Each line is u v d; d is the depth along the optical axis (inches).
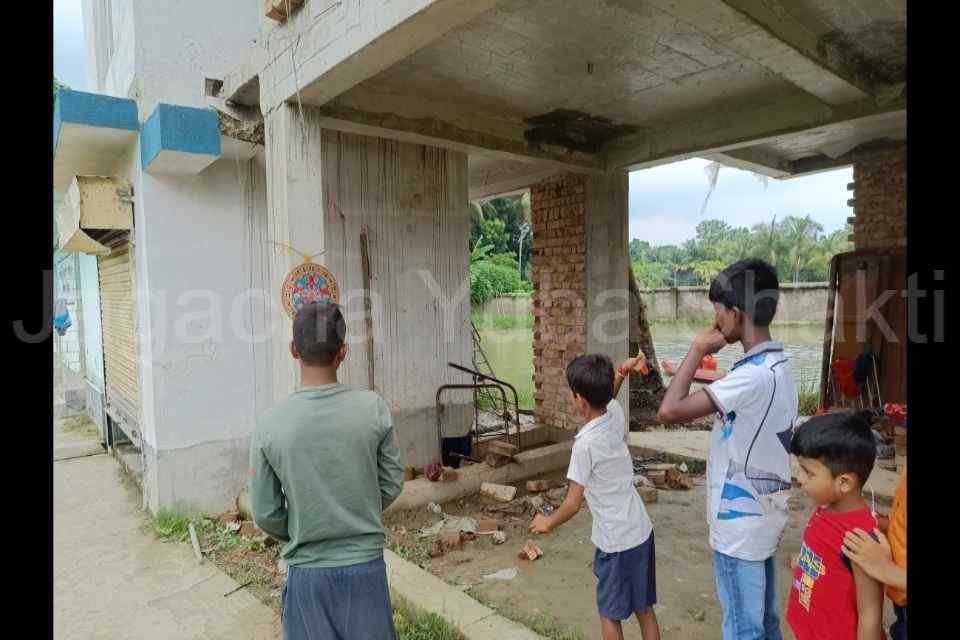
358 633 77.5
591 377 97.8
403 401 209.2
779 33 127.6
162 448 179.3
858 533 65.5
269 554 161.8
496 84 170.6
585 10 128.3
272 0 140.5
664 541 160.9
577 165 224.2
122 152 194.2
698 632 118.4
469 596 130.4
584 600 132.0
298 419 77.7
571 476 97.6
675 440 255.8
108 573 154.2
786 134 186.9
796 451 70.6
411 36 114.0
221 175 187.2
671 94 180.4
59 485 230.7
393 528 173.3
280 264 150.6
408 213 208.7
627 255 242.7
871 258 253.9
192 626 129.3
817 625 69.9
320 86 136.7
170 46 178.7
